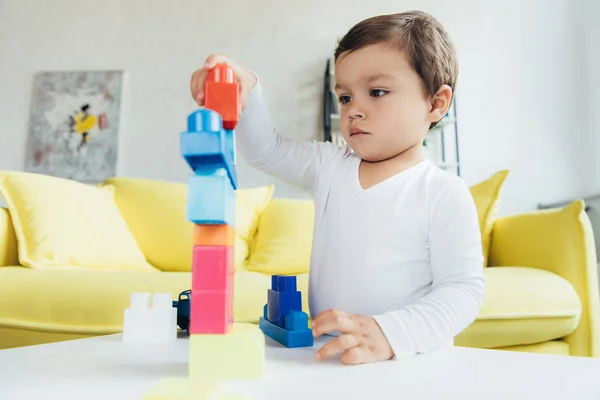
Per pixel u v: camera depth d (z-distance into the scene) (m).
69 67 2.31
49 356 0.43
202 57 2.31
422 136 0.65
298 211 1.71
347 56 0.62
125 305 0.99
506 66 2.30
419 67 0.62
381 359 0.42
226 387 0.31
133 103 2.28
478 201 1.54
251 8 2.33
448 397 0.29
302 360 0.41
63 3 2.35
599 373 0.35
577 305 1.17
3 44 2.33
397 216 0.61
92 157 2.23
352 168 0.69
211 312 0.34
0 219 1.21
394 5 2.32
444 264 0.57
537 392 0.30
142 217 1.58
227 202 0.34
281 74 2.28
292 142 0.76
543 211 1.41
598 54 2.31
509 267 1.29
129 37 2.33
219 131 0.32
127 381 0.33
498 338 1.12
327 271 0.64
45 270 1.08
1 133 2.27
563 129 2.28
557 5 2.34
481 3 2.33
